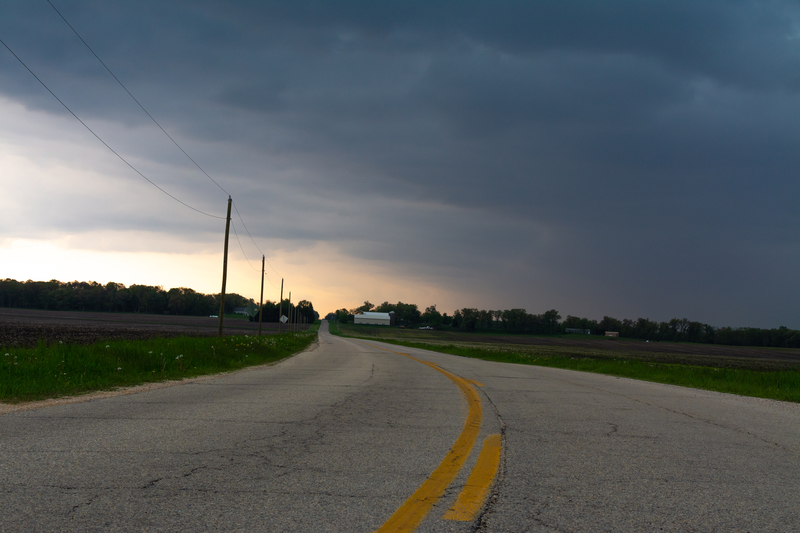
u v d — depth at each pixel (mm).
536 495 3834
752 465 4918
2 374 10109
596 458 5043
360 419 6891
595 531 3158
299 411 7426
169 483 3881
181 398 8570
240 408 7566
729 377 18000
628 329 197000
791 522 3404
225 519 3182
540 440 5816
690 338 179625
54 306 179500
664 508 3621
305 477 4141
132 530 2969
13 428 5793
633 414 7938
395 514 3342
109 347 14492
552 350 69812
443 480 4145
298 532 3002
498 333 191250
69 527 2986
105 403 7824
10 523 3020
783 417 8273
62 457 4547
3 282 179875
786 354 110625
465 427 6480
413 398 9219
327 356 26297
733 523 3363
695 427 6945
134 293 197375
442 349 44312
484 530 3105
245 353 21797
